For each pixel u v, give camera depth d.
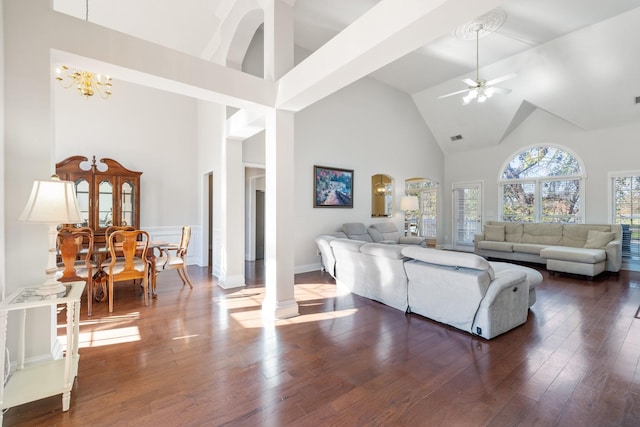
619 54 4.73
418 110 7.84
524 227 6.71
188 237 4.52
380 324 3.05
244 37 4.25
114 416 1.69
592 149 6.14
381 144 7.00
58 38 2.11
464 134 7.72
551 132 6.67
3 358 1.59
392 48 2.09
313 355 2.40
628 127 5.73
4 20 1.94
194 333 2.82
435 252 2.94
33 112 2.03
